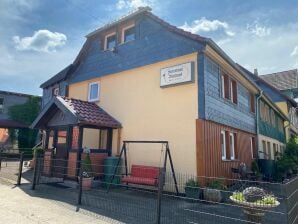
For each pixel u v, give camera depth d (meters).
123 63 12.83
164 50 11.16
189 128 9.84
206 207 7.84
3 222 5.64
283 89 30.64
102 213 6.70
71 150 11.24
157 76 11.30
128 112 12.15
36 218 6.01
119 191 10.02
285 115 25.20
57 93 17.92
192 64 10.13
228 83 12.54
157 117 10.95
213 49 10.16
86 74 14.88
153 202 8.30
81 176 7.79
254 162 14.04
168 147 10.25
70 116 10.96
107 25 13.69
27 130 26.14
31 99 27.42
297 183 5.86
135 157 11.34
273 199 5.29
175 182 9.20
